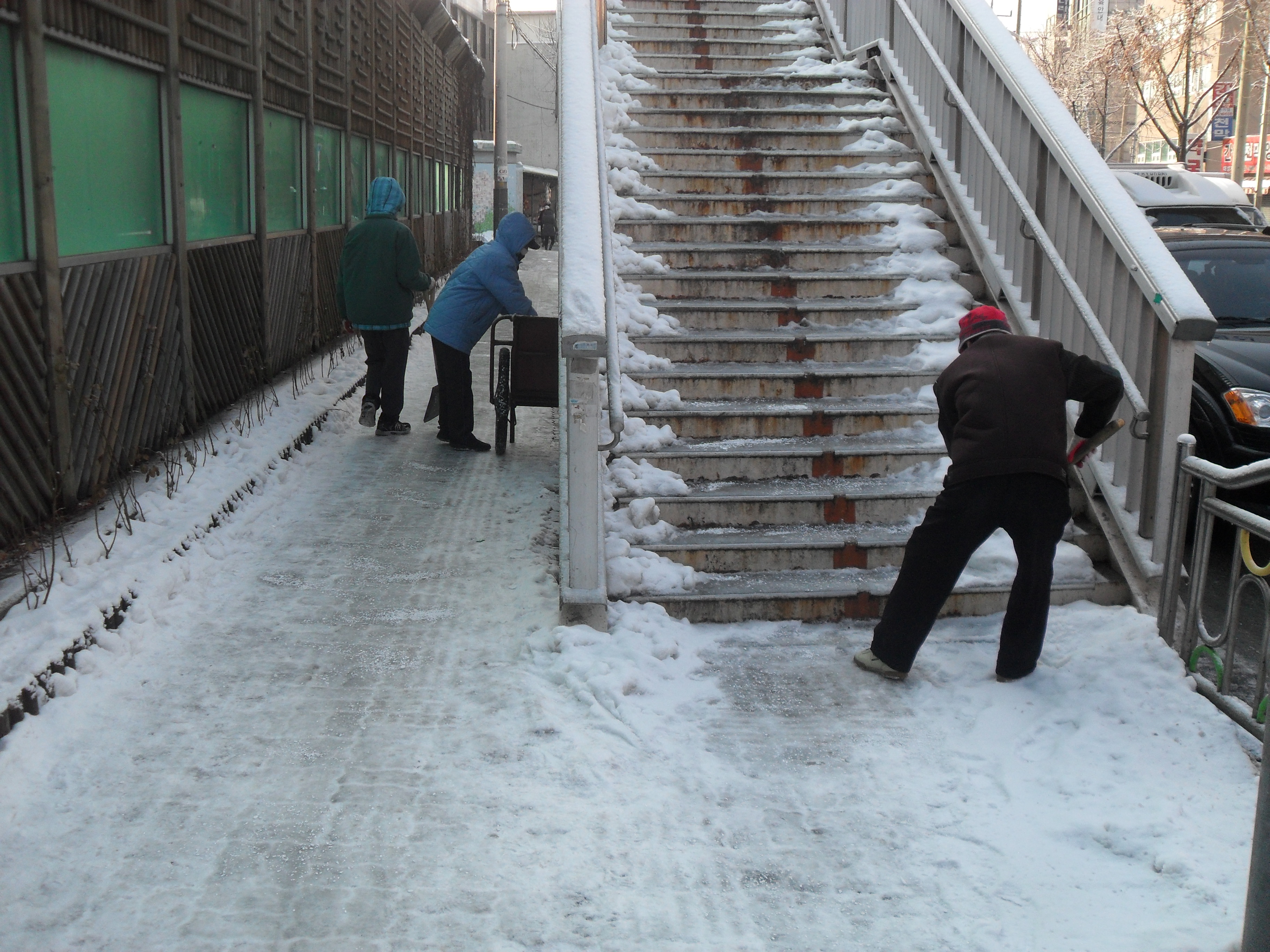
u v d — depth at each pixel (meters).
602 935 2.71
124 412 5.84
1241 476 3.87
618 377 4.95
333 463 7.18
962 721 3.93
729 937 2.72
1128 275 5.06
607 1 10.16
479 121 51.72
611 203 7.07
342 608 4.76
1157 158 53.59
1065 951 2.67
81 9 5.29
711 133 7.97
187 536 5.12
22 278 4.73
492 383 7.45
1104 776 3.50
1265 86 34.22
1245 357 5.82
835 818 3.29
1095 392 4.19
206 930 2.66
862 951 2.68
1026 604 4.10
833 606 4.82
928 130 7.77
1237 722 3.81
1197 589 4.15
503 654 4.32
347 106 12.05
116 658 4.03
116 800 3.22
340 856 2.99
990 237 6.77
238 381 7.90
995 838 3.18
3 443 4.59
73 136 5.39
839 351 6.32
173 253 6.57
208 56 7.22
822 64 9.36
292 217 9.95
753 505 5.29
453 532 5.82
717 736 3.79
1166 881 2.96
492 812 3.23
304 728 3.70
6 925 2.65
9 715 3.41
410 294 7.88
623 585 4.76
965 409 4.18
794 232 7.14
